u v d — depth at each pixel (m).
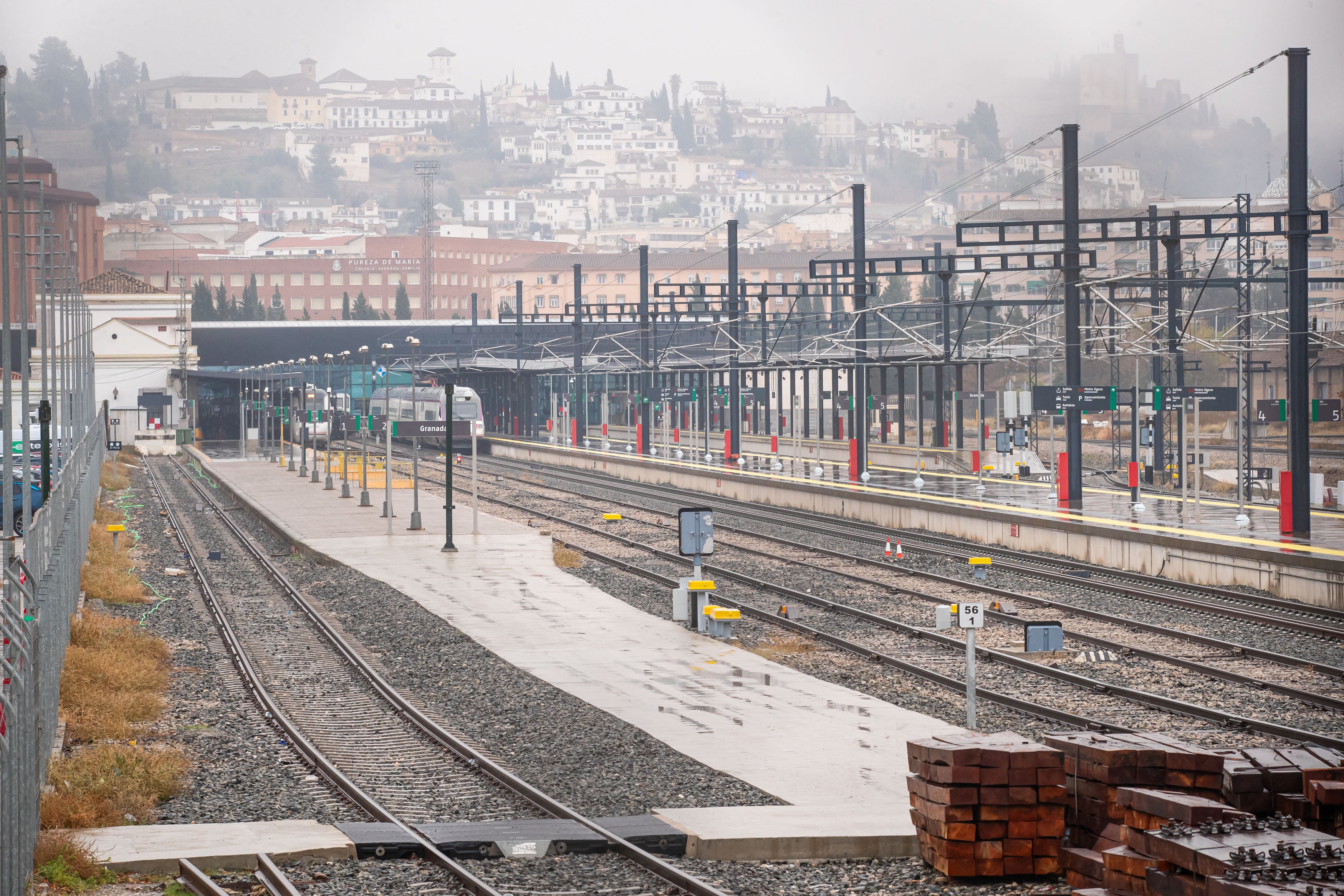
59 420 76.00
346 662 49.00
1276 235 71.12
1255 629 50.81
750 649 49.94
